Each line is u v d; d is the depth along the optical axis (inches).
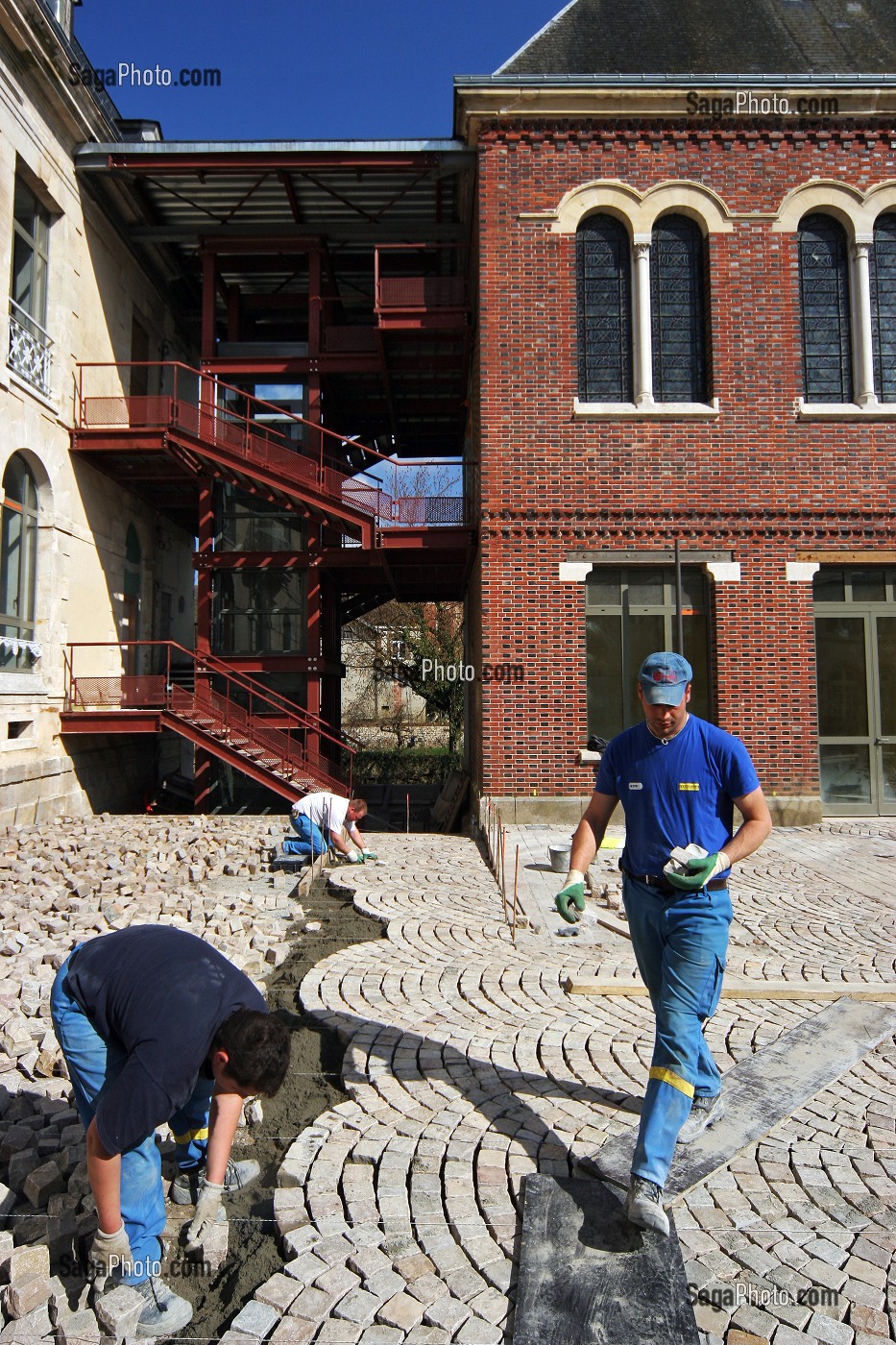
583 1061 159.8
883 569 470.6
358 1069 157.3
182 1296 103.0
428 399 706.2
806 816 448.8
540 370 461.4
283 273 671.1
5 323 438.9
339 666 672.4
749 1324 93.0
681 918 116.6
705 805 118.9
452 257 657.0
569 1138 132.2
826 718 470.6
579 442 459.5
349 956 224.8
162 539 726.5
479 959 221.6
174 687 515.8
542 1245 104.7
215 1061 98.4
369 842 422.0
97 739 562.3
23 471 484.1
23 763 462.0
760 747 453.7
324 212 603.2
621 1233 107.4
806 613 459.2
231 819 499.8
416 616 1007.0
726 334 462.3
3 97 437.7
